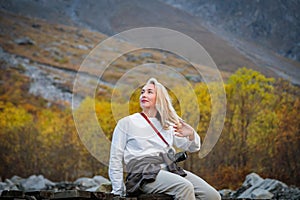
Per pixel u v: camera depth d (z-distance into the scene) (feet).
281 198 27.63
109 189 22.53
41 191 11.48
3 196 11.29
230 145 39.88
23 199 11.17
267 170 39.78
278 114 41.16
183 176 12.61
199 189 12.61
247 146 40.11
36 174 41.22
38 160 41.42
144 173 12.16
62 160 41.37
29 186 37.29
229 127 40.47
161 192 12.13
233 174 39.34
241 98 41.83
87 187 34.32
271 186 29.12
